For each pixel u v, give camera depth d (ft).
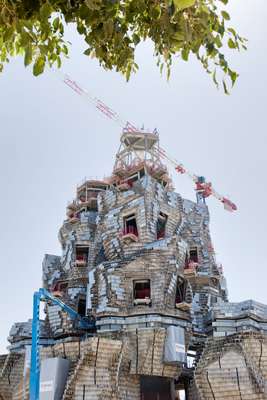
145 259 201.16
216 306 191.42
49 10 18.37
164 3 20.03
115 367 177.78
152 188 224.94
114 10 19.33
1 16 18.92
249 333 175.42
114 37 21.38
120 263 203.31
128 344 186.29
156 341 185.06
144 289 207.92
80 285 240.12
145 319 190.49
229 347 176.14
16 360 222.28
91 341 178.29
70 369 179.93
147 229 213.05
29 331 232.53
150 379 207.51
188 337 196.65
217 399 170.50
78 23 20.97
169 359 182.09
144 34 22.94
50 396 171.01
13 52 24.13
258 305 191.11
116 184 253.03
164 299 192.95
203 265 244.01
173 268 199.52
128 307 195.83
